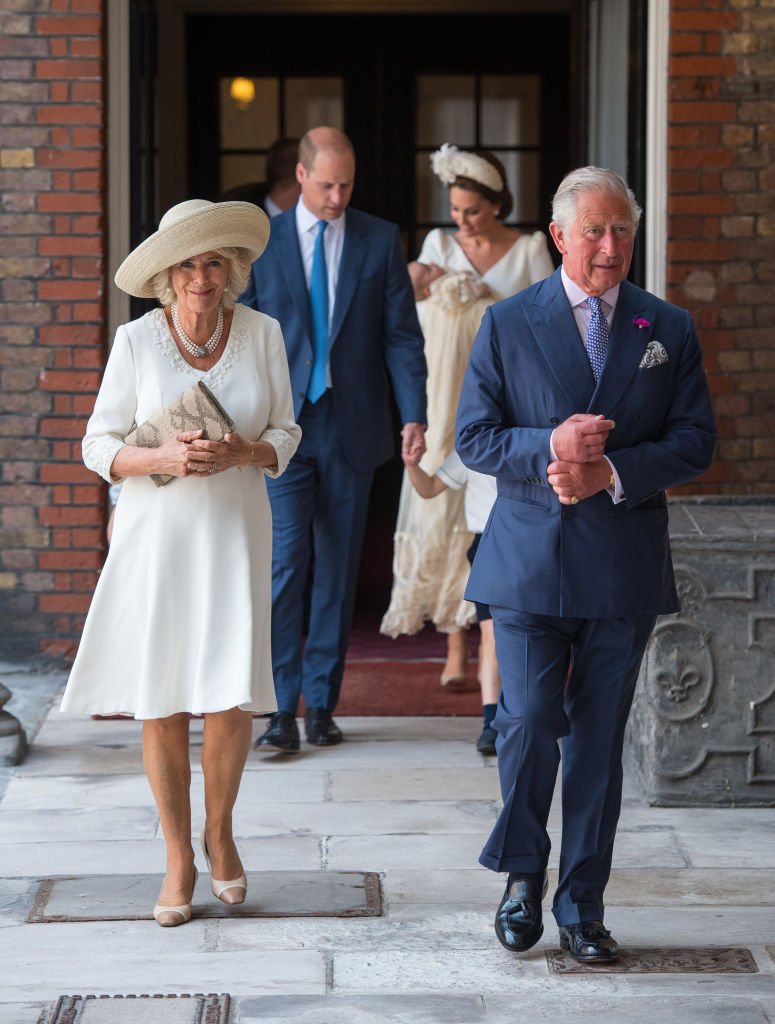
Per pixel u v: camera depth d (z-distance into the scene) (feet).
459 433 20.33
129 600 21.44
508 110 51.78
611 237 19.26
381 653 38.14
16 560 35.55
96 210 34.81
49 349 35.14
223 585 21.31
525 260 33.94
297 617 29.99
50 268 34.94
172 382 21.53
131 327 21.70
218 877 22.70
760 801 27.12
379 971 20.62
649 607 19.99
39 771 28.73
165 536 21.26
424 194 52.16
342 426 29.86
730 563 26.71
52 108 34.60
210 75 51.78
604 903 22.89
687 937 21.75
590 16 40.22
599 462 19.38
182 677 21.38
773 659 26.81
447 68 51.62
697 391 20.26
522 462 19.60
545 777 20.45
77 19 34.40
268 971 20.59
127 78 35.22
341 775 28.58
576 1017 19.40
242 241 21.29
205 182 52.16
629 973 20.58
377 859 24.47
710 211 34.68
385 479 53.42
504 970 20.66
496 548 20.38
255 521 21.79
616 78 37.42
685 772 27.04
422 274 34.01
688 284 34.83
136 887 23.26
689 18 34.24
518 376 20.15
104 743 30.45
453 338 33.81
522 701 20.22
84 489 35.40
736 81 34.40
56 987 20.10
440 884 23.48
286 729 29.63
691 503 32.58
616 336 19.86
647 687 27.25
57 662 35.73
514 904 20.81
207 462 20.74
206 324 21.70
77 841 25.16
